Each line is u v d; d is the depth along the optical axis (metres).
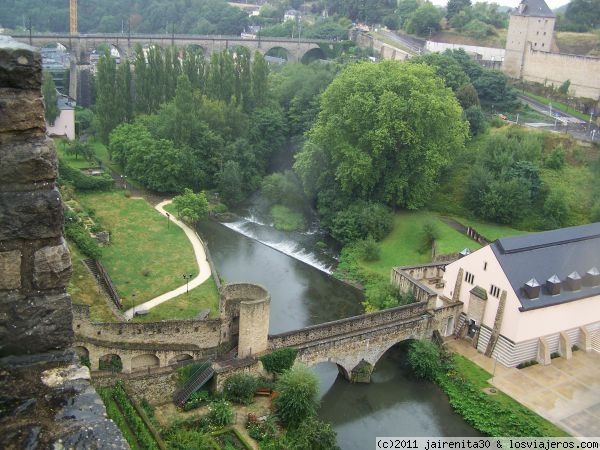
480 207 94.62
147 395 48.97
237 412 49.53
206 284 72.25
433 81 92.25
